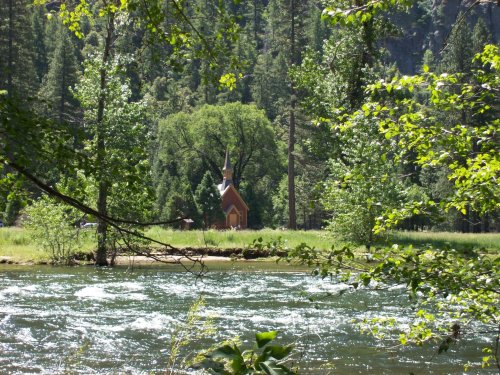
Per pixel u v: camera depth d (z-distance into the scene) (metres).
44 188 4.91
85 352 13.67
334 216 36.38
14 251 36.72
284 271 31.33
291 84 71.81
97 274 29.09
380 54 45.12
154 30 6.88
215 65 7.05
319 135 45.53
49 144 5.36
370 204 7.94
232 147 97.56
